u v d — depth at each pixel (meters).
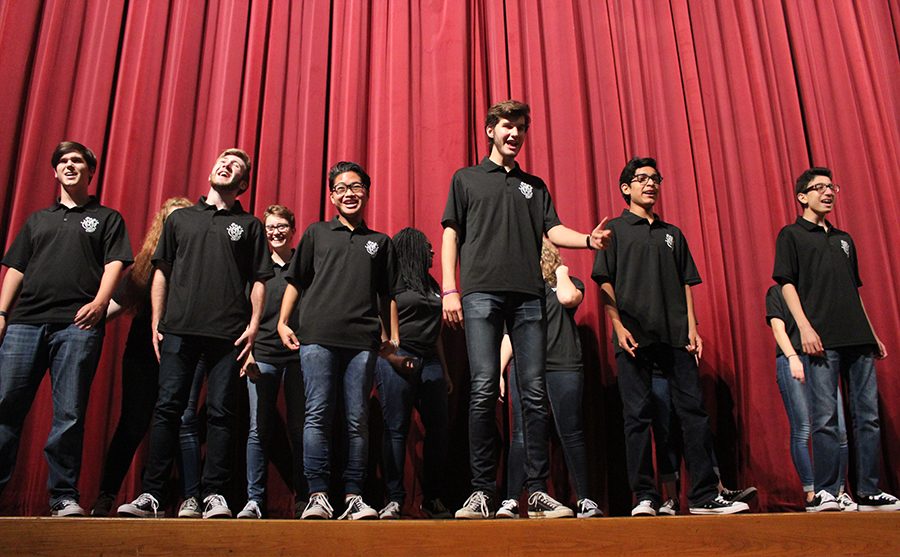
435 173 3.01
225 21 3.13
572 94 3.22
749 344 2.90
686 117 3.25
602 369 2.79
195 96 2.99
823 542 1.65
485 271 1.82
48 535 1.41
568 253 2.93
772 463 2.75
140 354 2.16
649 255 2.20
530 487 1.78
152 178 2.86
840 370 2.30
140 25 3.05
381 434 2.58
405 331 2.31
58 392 1.88
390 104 3.07
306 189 2.90
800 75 3.41
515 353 1.85
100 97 2.90
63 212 2.06
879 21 3.57
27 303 1.95
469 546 1.51
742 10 3.46
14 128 2.80
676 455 2.37
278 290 2.36
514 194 1.91
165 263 2.07
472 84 3.22
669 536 1.58
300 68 3.13
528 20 3.34
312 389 1.89
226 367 1.96
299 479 2.23
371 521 1.50
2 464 1.82
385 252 2.12
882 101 3.40
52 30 2.93
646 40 3.40
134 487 2.41
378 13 3.26
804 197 2.45
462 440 2.62
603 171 3.15
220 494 1.87
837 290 2.24
